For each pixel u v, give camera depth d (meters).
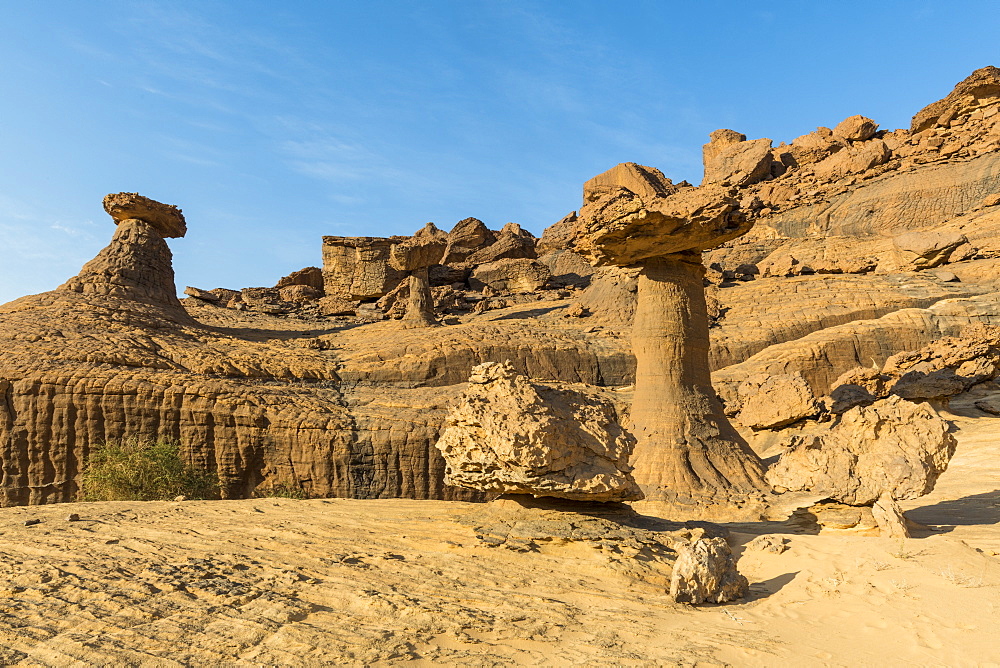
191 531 10.72
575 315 50.53
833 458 13.30
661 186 72.62
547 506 11.98
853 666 6.30
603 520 11.55
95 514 12.26
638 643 6.93
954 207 62.41
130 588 7.75
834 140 81.00
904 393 30.72
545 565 9.80
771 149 84.38
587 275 71.50
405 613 7.40
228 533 10.66
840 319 44.12
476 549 10.38
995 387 33.44
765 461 24.11
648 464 21.03
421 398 35.75
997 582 8.31
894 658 6.46
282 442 30.72
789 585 9.41
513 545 10.36
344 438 30.92
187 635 6.54
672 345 22.58
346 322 58.62
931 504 15.81
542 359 40.25
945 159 66.69
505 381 12.14
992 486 17.20
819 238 64.06
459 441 11.91
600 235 21.88
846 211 68.56
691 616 8.10
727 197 20.08
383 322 52.78
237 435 30.47
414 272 50.72
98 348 32.62
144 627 6.69
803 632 7.41
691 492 19.69
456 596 8.18
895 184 66.75
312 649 6.32
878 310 44.53
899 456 12.66
